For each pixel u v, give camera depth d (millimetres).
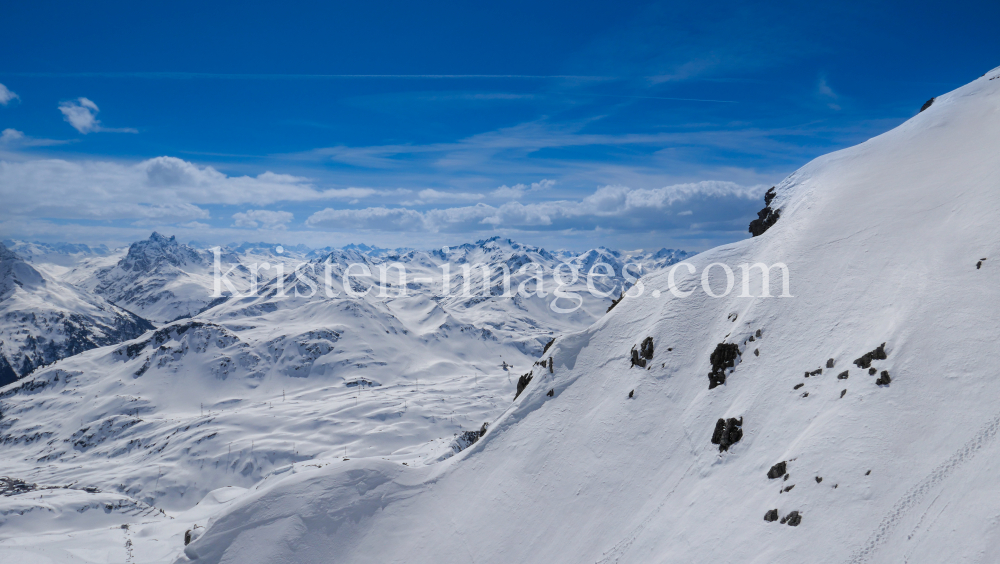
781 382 67938
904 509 43938
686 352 86375
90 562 157375
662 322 92688
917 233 75062
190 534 91875
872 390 56406
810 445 55000
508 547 73438
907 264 70250
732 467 62812
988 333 53719
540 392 98625
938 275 64562
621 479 74250
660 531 61250
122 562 156750
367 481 89250
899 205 83812
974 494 41375
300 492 87000
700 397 77188
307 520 82938
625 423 82188
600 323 105188
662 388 83688
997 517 38531
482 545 75312
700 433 71750
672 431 76125
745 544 50406
